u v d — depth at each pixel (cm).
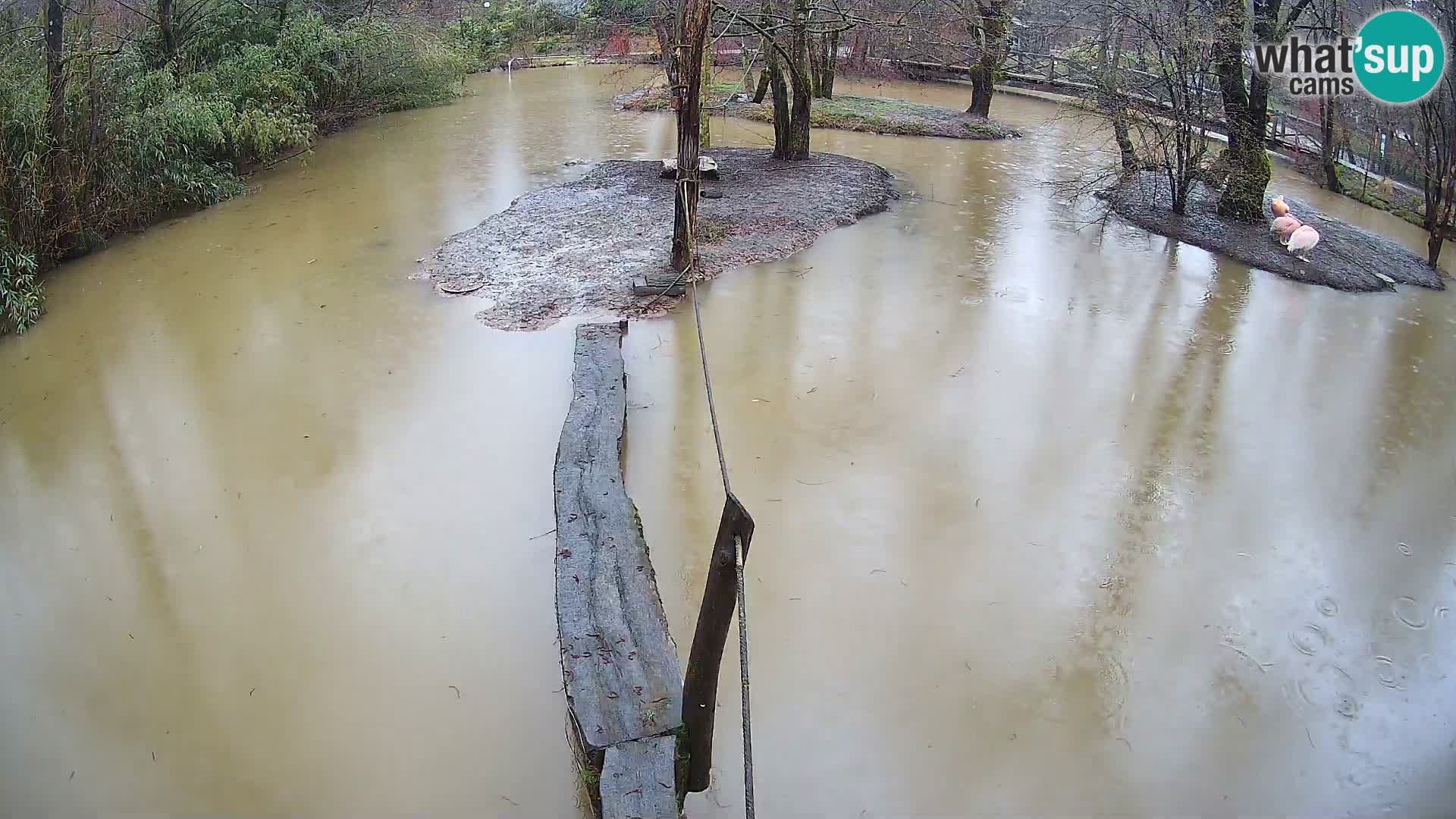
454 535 482
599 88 1972
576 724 331
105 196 922
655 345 695
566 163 1290
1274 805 339
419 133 1501
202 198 1061
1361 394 640
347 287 812
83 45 943
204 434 579
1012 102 1903
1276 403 627
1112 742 365
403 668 397
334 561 463
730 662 399
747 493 516
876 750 359
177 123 1021
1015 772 352
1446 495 525
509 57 2347
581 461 499
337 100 1525
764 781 345
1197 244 951
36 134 820
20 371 664
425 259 881
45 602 439
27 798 340
